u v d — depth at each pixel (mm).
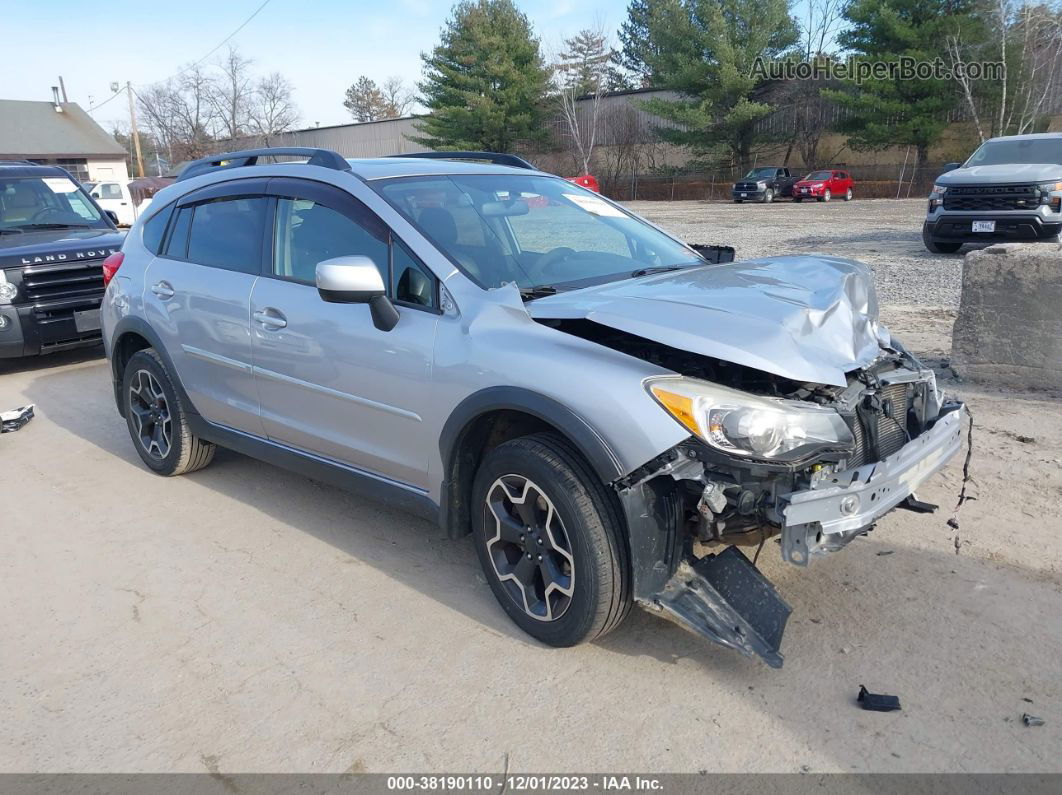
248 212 4465
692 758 2666
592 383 2934
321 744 2785
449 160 4609
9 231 8719
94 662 3275
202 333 4570
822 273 3609
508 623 3453
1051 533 4008
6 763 2740
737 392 2873
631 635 3342
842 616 3398
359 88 104688
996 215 12430
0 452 5836
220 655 3293
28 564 4109
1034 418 5523
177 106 67000
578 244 4094
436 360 3398
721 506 2785
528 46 50375
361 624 3479
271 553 4141
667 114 43844
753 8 43062
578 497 2979
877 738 2727
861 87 39844
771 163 47438
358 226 3855
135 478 5234
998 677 3002
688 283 3463
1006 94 36250
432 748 2748
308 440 4137
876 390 3227
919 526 4141
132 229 5406
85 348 9125
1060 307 5840
